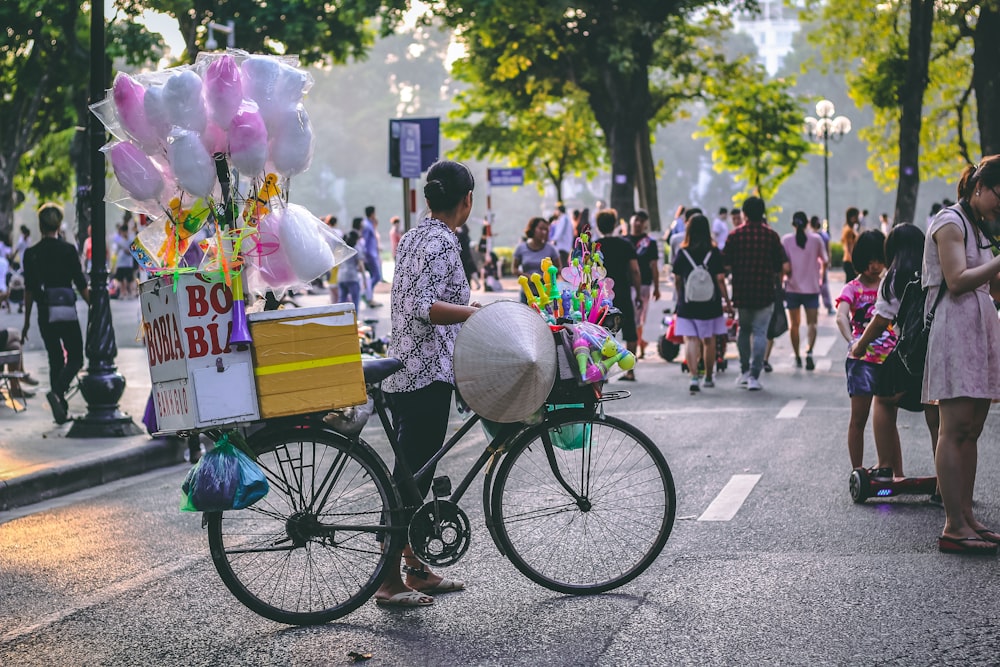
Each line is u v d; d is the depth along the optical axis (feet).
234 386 16.67
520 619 17.61
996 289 21.45
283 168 17.15
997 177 20.15
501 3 121.90
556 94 146.82
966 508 21.34
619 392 18.65
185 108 16.60
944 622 16.75
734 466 29.45
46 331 38.50
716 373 51.08
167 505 27.73
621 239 46.83
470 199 18.48
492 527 18.45
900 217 126.93
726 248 44.78
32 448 33.32
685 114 162.81
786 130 152.25
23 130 123.75
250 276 17.25
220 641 17.20
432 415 18.26
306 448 17.67
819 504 24.81
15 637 17.75
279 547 17.63
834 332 68.54
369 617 17.99
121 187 17.17
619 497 18.81
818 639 16.20
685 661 15.53
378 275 96.84
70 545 23.89
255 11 117.70
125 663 16.40
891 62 141.90
